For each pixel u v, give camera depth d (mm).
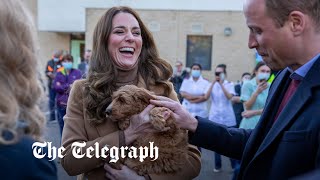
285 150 1352
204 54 14492
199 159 2182
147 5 14695
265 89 5020
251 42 1539
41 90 1231
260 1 1428
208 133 1950
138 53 2230
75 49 17312
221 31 14352
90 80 2158
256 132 1662
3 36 1084
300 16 1354
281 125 1402
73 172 2055
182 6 14742
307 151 1298
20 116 1123
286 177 1344
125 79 2234
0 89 1062
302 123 1330
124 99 1916
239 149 1960
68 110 2203
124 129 1993
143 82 2254
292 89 1598
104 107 2080
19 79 1118
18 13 1136
